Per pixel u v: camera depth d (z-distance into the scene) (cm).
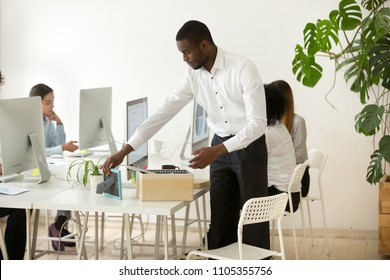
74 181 424
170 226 621
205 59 375
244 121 389
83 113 495
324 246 559
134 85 623
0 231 408
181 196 360
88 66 632
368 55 437
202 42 371
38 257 463
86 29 629
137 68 620
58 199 365
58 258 510
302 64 512
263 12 584
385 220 513
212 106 396
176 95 403
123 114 627
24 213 445
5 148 405
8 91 650
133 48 620
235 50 592
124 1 617
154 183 358
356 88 471
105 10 623
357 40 517
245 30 588
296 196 462
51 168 474
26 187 402
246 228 404
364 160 579
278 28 582
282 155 457
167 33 609
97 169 391
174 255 472
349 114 577
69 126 642
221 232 408
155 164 498
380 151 447
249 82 371
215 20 594
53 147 536
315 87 580
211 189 407
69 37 634
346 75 502
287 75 584
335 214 589
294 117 508
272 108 441
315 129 585
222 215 406
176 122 611
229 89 381
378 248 529
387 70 432
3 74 650
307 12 576
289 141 459
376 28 466
